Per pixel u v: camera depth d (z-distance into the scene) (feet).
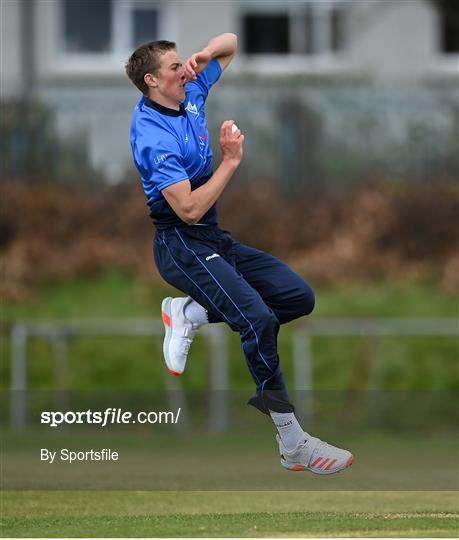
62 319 203.82
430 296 211.41
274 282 78.74
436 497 94.68
